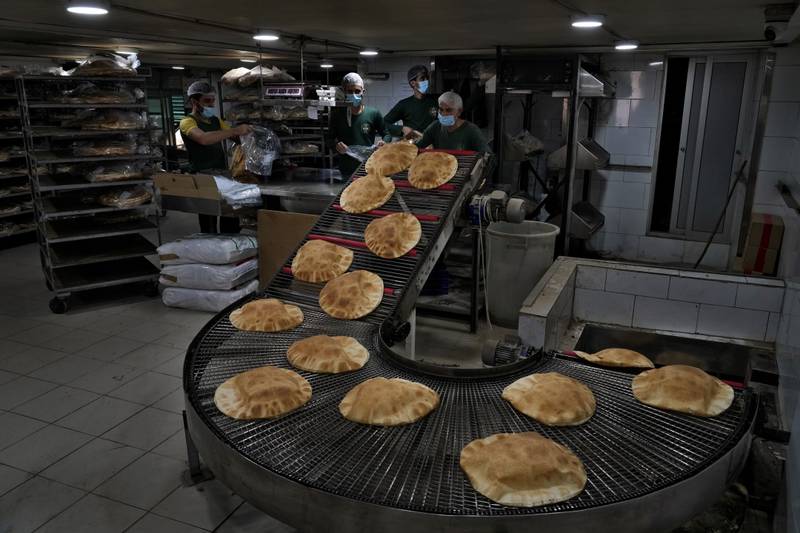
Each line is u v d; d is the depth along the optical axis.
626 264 2.96
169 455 2.37
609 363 1.62
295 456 1.20
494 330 3.80
